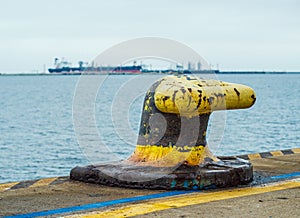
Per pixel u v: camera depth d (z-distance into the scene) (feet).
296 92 204.13
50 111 106.83
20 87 342.85
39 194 16.14
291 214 13.79
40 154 44.88
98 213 14.07
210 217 13.55
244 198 15.56
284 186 17.34
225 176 16.92
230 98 17.61
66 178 18.24
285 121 73.31
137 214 13.91
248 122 71.56
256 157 23.15
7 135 61.93
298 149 25.38
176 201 15.21
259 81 473.67
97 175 17.34
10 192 16.37
